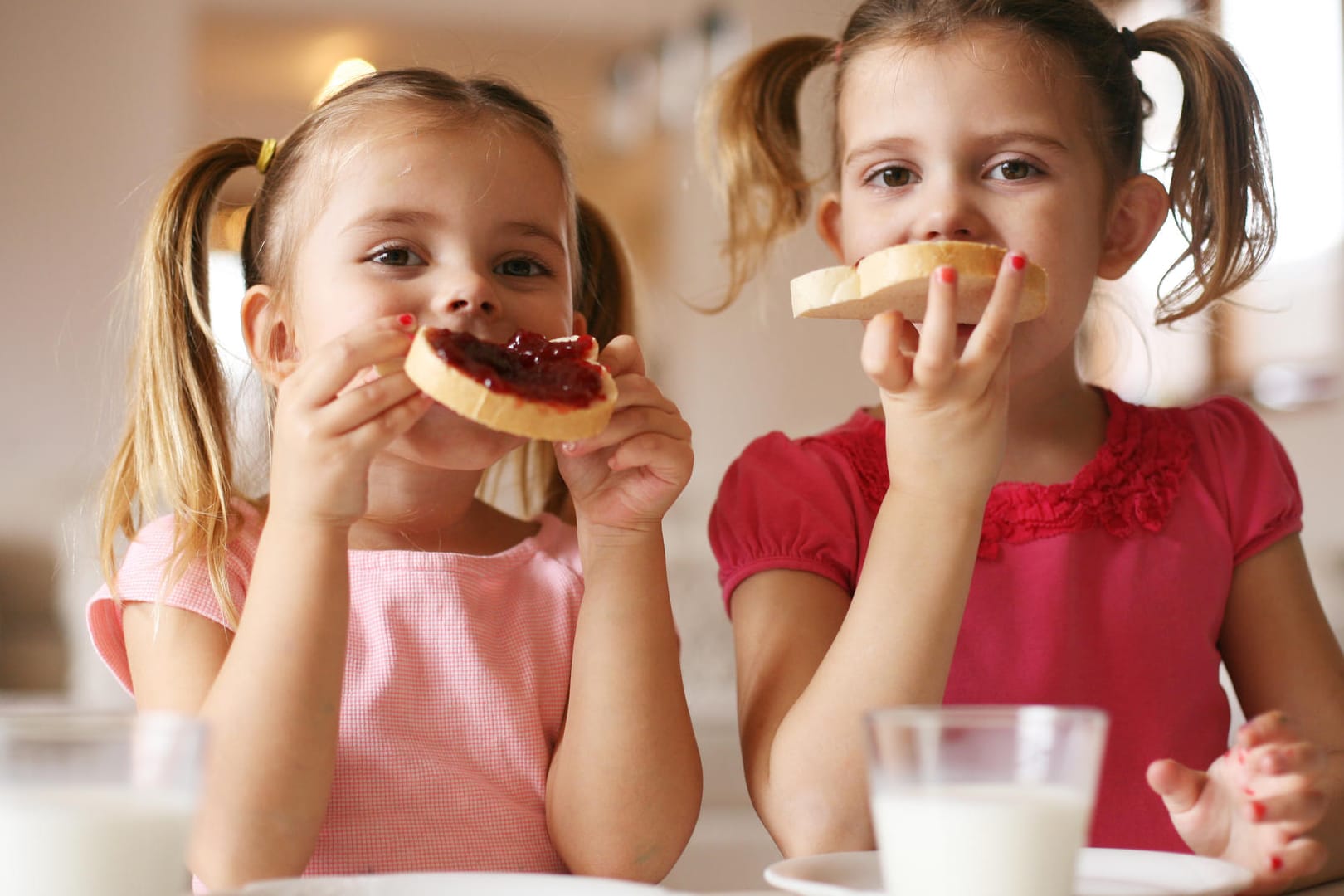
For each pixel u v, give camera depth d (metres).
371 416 0.90
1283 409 3.54
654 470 1.02
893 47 1.22
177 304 1.28
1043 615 1.27
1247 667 1.33
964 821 0.60
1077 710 0.62
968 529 0.93
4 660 3.69
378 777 1.06
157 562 1.13
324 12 5.16
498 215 1.10
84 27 4.94
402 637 1.12
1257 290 3.60
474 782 1.08
